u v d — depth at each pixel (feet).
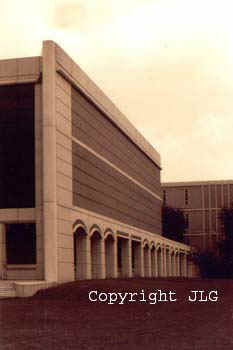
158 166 293.23
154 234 261.85
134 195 238.27
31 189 163.22
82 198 167.94
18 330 64.80
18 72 153.79
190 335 59.72
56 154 147.02
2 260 155.02
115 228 198.18
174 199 382.22
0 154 164.86
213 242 338.54
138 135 246.88
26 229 162.61
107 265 196.03
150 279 176.65
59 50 150.51
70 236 153.69
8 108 162.40
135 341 55.21
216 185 377.50
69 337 58.54
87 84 174.19
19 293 121.39
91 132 180.14
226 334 60.34
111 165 202.59
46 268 142.41
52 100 146.20
